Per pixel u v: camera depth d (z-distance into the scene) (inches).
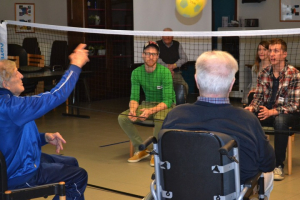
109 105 323.3
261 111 152.9
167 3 347.6
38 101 93.1
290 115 155.4
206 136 77.0
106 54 348.8
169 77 174.9
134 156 180.1
